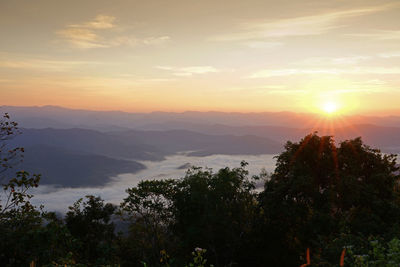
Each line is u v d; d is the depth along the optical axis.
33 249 7.80
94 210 20.89
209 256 20.56
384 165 18.91
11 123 9.31
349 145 19.64
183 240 21.47
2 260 7.52
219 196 19.89
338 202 16.88
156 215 21.89
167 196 21.28
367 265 5.21
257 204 20.59
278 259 18.27
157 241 21.45
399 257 5.00
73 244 8.87
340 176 18.05
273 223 18.86
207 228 19.41
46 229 8.06
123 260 19.47
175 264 18.84
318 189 18.19
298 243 16.52
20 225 8.75
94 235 19.78
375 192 16.75
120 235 22.17
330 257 6.83
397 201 17.16
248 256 19.72
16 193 8.92
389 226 12.91
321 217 15.16
